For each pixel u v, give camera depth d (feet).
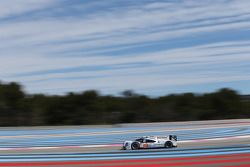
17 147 134.51
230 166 80.28
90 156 100.63
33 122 261.24
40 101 276.21
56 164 88.07
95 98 282.97
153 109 289.12
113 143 144.56
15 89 267.80
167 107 293.64
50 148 130.82
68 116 271.90
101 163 88.43
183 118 292.40
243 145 123.13
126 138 160.25
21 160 95.86
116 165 84.99
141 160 92.38
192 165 82.94
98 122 275.18
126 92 301.22
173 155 100.22
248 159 90.43
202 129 199.00
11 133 184.24
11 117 257.14
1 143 146.41
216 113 305.94
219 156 96.53
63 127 209.87
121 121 281.95
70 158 97.50
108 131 190.90
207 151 106.73
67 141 151.84
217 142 139.64
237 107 311.88
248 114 315.17
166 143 122.21
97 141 151.12
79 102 276.00
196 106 306.35
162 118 287.28
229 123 244.22
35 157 100.58
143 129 200.85
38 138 162.91
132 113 284.61
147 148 120.88
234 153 101.65
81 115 273.33
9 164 89.66
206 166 81.10
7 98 261.24
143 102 292.20
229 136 163.32
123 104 292.40
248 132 179.63
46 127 208.33
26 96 274.98
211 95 315.78
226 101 309.83
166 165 83.71
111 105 290.76
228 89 315.78
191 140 149.89
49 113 271.49
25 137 167.12
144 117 285.23
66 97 276.62
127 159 94.53
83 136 168.96
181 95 313.32
